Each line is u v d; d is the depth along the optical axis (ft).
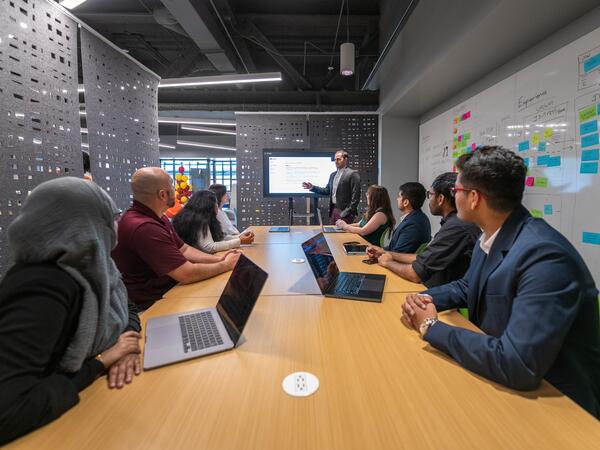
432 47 9.64
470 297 3.50
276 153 15.29
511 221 3.09
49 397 1.95
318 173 15.47
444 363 2.65
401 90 12.64
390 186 16.58
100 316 2.45
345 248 7.46
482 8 7.07
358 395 2.24
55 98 6.79
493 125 9.78
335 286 4.66
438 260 4.99
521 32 7.51
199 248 7.47
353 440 1.84
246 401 2.18
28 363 1.89
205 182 35.04
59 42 6.91
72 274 2.22
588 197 6.52
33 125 6.25
